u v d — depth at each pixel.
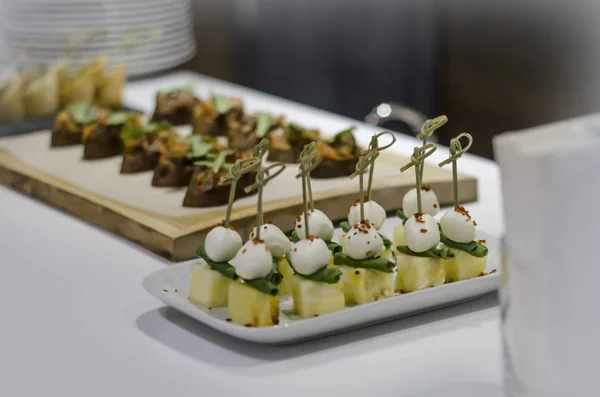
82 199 1.23
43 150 1.44
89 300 1.00
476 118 2.45
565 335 0.74
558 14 2.29
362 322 0.91
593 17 2.26
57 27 1.82
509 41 2.37
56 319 0.97
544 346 0.75
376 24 2.47
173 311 0.97
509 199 0.75
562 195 0.73
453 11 2.41
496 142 0.75
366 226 0.93
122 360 0.89
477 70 2.43
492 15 2.36
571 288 0.74
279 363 0.88
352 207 0.99
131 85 1.95
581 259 0.74
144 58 1.90
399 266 0.96
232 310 0.91
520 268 0.75
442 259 0.96
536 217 0.73
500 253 0.77
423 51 2.46
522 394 0.76
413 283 0.96
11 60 1.79
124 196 1.23
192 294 0.96
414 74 2.49
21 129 1.55
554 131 0.75
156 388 0.85
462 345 0.89
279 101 1.75
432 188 1.21
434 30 2.44
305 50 2.56
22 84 1.62
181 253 1.10
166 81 1.98
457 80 2.46
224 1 2.60
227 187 1.18
